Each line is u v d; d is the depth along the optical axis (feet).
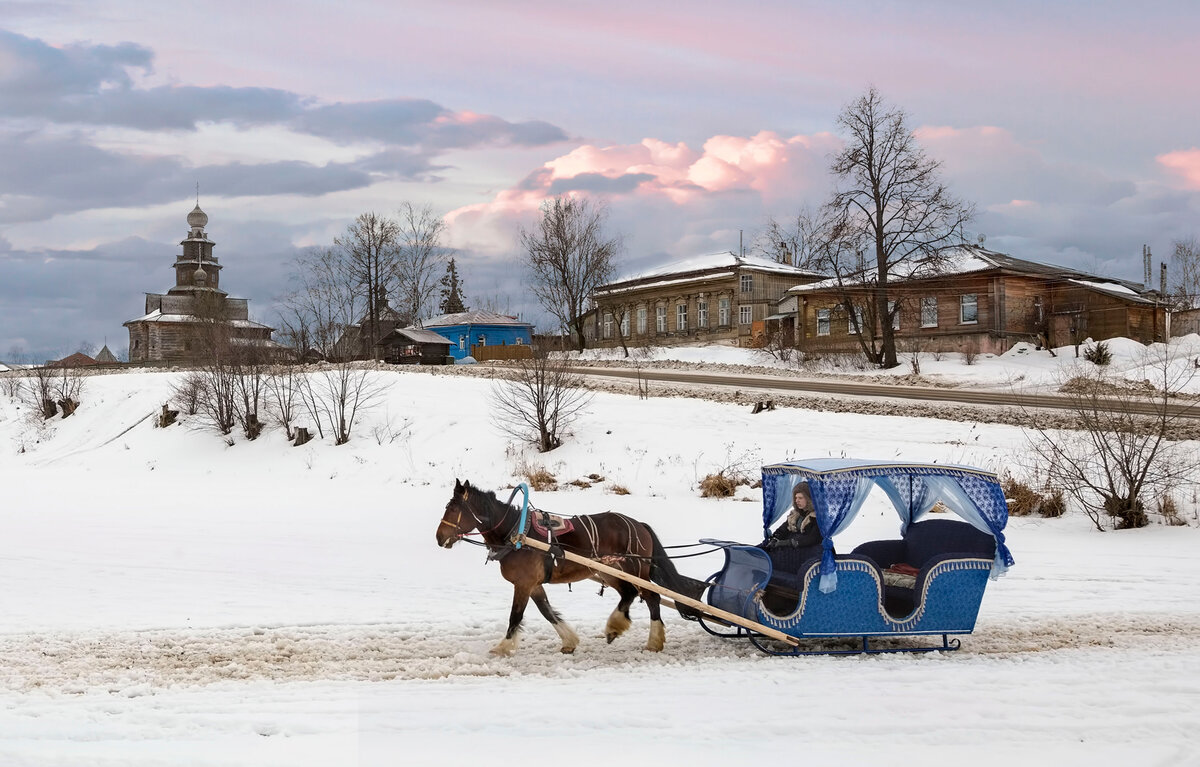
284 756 22.88
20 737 24.44
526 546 34.50
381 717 26.18
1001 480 78.23
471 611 41.81
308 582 48.49
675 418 116.26
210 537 64.69
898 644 36.68
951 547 38.11
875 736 24.93
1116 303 184.65
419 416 126.93
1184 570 50.62
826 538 34.04
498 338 288.30
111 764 22.29
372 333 275.59
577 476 95.55
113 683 30.35
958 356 185.26
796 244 314.76
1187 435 90.89
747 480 87.56
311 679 30.81
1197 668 31.89
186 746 23.65
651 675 31.45
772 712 26.89
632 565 35.88
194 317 287.28
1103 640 36.81
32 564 53.88
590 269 261.44
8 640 36.50
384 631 38.11
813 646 36.47
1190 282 249.14
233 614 40.96
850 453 92.94
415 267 302.04
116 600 43.96
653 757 23.11
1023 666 32.48
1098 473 72.02
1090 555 55.42
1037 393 136.98
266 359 151.53
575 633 35.29
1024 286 190.70
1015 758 23.39
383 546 60.54
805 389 144.36
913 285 189.16
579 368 195.11
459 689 29.48
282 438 125.59
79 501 89.25
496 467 103.19
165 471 119.96
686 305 257.55
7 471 127.85
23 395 175.01
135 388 169.37
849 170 186.60
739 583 36.17
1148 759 23.35
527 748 23.66
